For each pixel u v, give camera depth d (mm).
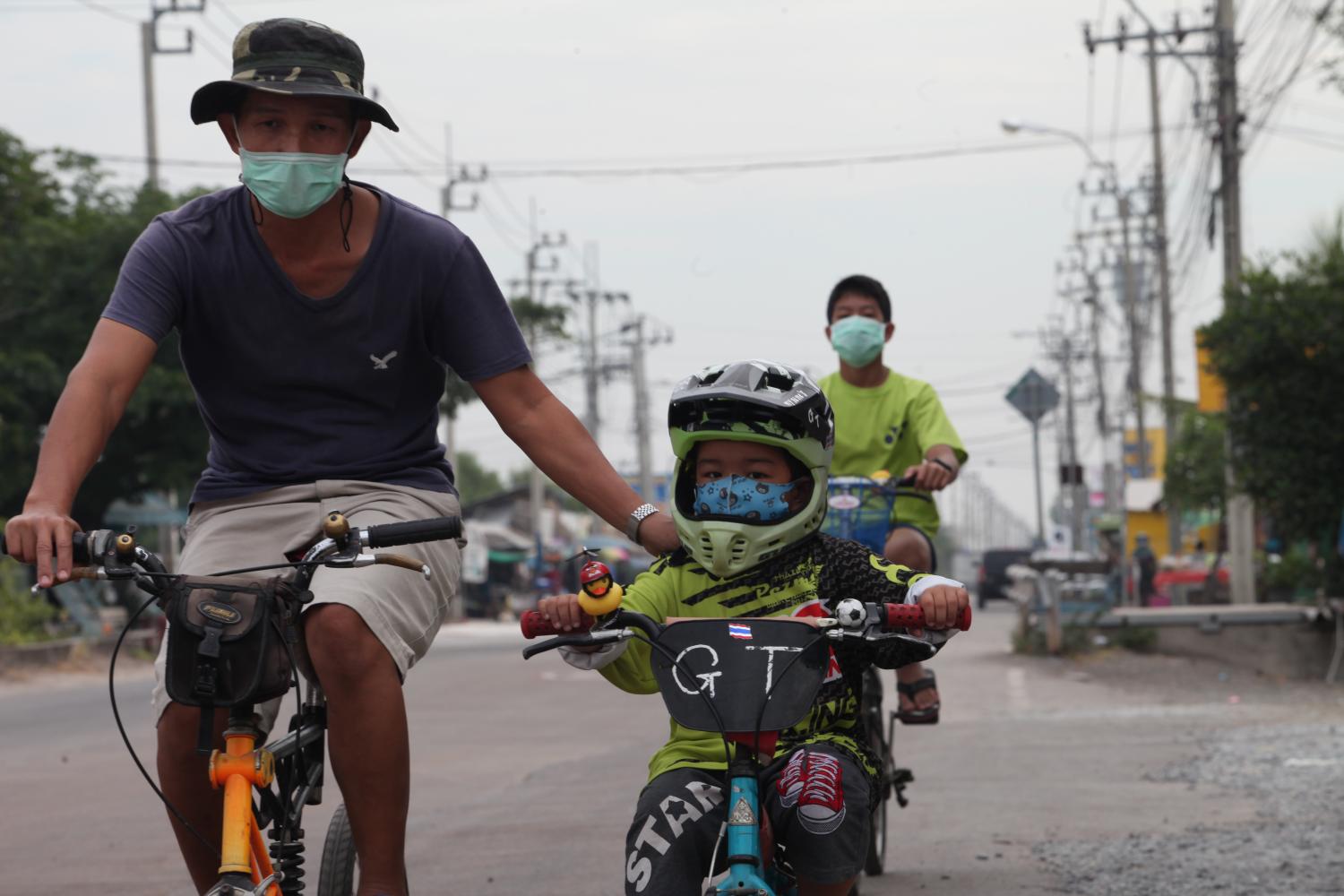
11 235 28078
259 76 3660
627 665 3684
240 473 4004
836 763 3516
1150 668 16531
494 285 4090
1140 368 42750
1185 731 11172
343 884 4496
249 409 3975
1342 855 6355
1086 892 5859
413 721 12984
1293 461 16469
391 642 3697
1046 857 6559
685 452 3721
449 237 4012
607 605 3428
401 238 3932
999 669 17156
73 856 7059
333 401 3990
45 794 9133
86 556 3246
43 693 18188
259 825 3699
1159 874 6113
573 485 4031
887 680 15891
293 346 3914
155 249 3816
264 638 3229
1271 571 21016
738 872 3232
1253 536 21422
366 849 3721
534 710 14039
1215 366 16719
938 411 6680
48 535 3229
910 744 10672
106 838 7535
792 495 3686
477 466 106562
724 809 3484
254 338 3900
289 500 3955
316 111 3697
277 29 3682
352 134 3803
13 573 23266
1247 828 7059
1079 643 18047
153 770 10188
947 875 6230
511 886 6102
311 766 4078
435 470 4145
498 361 4043
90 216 28469
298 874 3865
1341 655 16156
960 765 9516
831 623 3447
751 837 3277
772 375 3641
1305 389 16281
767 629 3469
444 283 3982
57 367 26375
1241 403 16828
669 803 3463
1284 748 9953
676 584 3799
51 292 26688
